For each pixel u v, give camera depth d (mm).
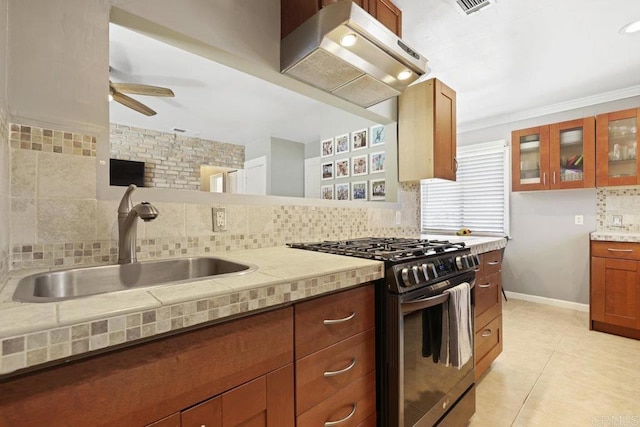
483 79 2736
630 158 2713
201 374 660
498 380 1965
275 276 833
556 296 3449
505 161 3768
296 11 1485
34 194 918
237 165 5641
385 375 1120
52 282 880
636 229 2953
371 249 1393
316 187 5188
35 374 477
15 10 893
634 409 1646
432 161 2207
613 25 1960
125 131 4523
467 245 1794
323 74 1591
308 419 880
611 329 2676
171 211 1226
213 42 1326
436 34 2051
